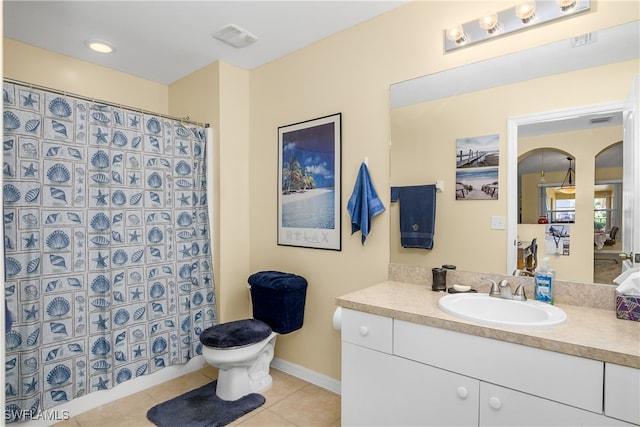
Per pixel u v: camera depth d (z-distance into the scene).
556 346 1.11
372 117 2.12
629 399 1.01
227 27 2.20
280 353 2.65
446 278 1.85
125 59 2.65
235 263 2.77
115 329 2.17
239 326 2.26
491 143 1.72
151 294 2.34
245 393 2.23
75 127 2.01
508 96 1.68
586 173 1.50
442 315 1.38
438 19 1.88
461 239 1.82
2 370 0.87
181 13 2.05
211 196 2.68
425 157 1.92
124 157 2.22
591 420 1.07
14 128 1.80
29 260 1.84
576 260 1.52
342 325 1.67
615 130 1.44
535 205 1.61
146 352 2.31
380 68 2.09
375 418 1.55
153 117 2.37
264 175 2.76
